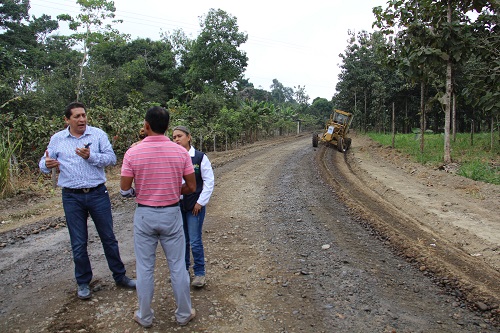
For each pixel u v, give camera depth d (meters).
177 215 3.37
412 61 13.65
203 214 4.14
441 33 13.49
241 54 42.78
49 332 3.23
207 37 41.03
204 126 24.27
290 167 14.18
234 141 28.67
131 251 5.32
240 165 14.87
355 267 4.86
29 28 39.28
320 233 6.25
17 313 3.54
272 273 4.61
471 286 4.36
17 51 34.41
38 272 4.52
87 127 4.00
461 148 17.72
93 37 27.39
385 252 5.49
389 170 13.59
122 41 29.50
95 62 37.25
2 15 36.91
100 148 3.98
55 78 27.47
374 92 35.56
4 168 8.59
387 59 15.41
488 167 12.10
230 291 4.11
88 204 3.81
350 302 3.94
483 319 3.70
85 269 3.82
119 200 8.60
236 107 43.03
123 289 4.07
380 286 4.34
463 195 9.14
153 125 3.32
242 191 9.66
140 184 3.28
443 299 4.10
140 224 3.28
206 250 5.37
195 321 3.48
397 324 3.55
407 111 37.38
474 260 5.27
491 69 14.27
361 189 10.30
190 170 3.48
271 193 9.41
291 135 44.69
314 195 9.21
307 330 3.40
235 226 6.58
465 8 13.91
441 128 39.56
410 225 6.95
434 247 5.73
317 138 22.86
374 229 6.55
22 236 5.88
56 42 43.28
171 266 3.36
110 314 3.55
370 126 41.19
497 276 4.71
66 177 3.75
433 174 11.90
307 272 4.64
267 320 3.54
